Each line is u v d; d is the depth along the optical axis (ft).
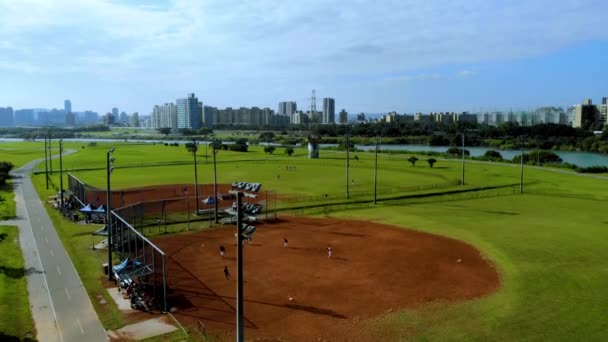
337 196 307.99
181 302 131.64
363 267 161.99
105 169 477.77
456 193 327.47
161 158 604.90
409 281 147.54
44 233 210.18
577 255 171.94
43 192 335.06
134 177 415.23
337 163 533.14
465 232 210.18
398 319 119.03
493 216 246.68
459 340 106.73
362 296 135.33
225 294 137.69
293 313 123.95
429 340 107.14
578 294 134.10
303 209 266.36
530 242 190.90
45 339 108.68
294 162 545.85
